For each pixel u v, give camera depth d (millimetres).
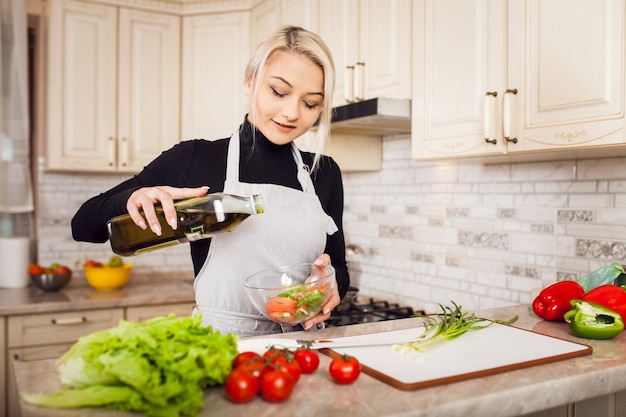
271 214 1388
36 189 3133
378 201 2639
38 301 2506
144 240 1121
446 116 1786
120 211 1145
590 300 1330
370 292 2707
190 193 1086
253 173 1425
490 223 2051
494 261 2035
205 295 1396
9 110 2887
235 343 922
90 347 855
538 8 1468
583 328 1215
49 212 3094
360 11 2203
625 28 1254
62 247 3123
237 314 1385
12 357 2424
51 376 936
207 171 1394
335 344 1102
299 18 2570
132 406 783
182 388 772
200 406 783
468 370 956
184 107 3080
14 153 2906
